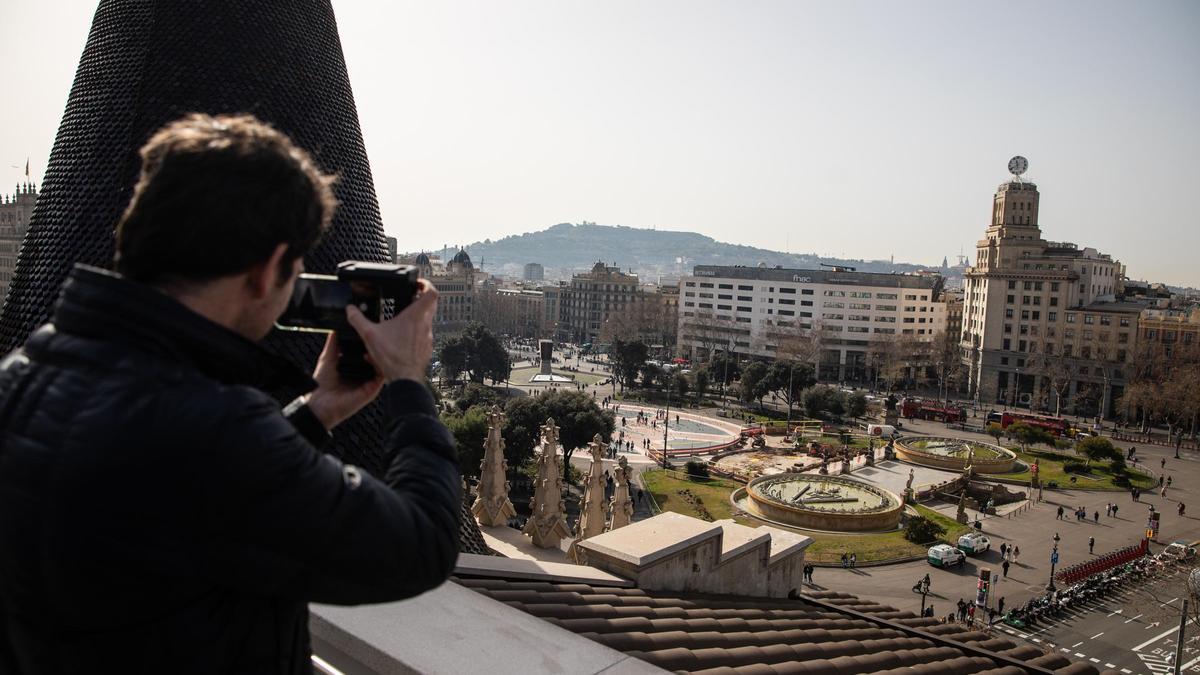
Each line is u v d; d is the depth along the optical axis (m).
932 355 168.62
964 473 89.06
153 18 14.33
